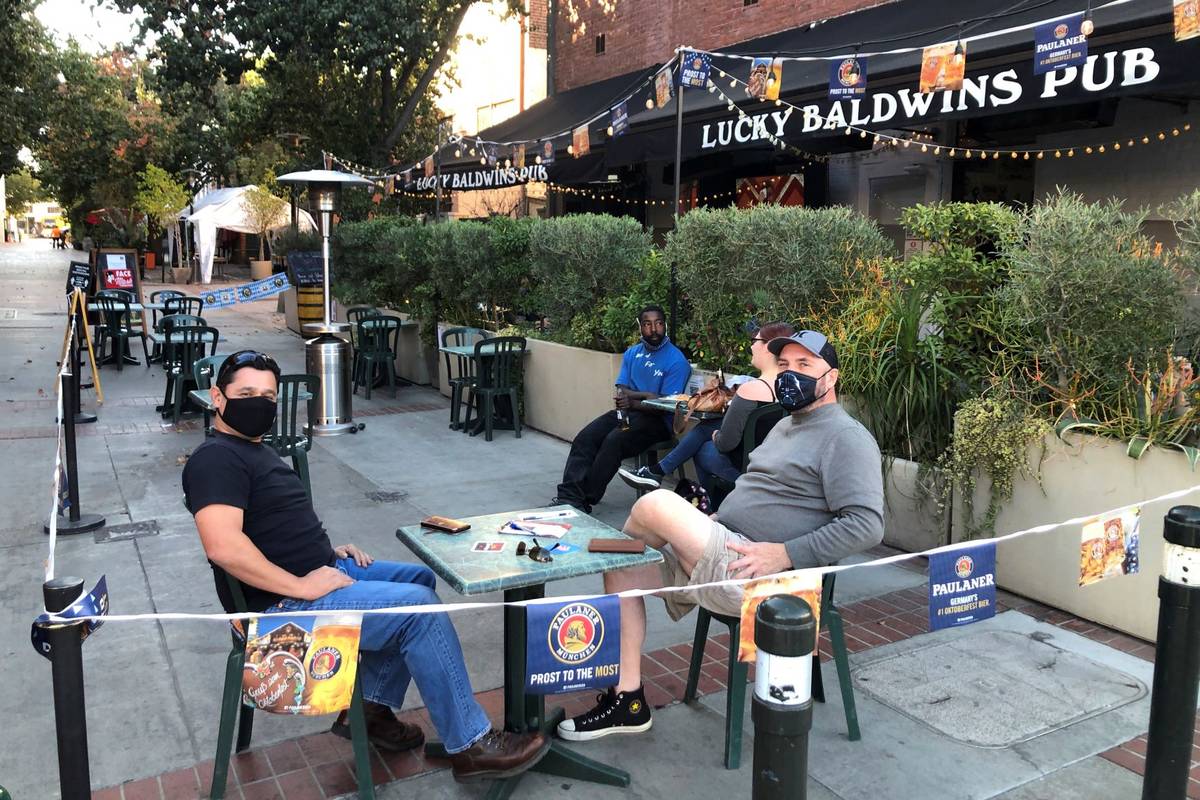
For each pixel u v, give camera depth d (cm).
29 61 2194
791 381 332
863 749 339
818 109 850
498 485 715
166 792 311
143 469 746
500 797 302
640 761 333
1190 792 311
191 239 3566
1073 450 452
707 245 687
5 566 523
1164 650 275
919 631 445
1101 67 641
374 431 921
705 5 1353
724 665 409
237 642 306
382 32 1515
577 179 1224
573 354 845
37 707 366
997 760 333
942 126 1031
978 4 918
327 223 910
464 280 1055
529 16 1816
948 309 561
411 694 385
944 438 550
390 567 348
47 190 4375
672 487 702
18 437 847
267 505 305
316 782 318
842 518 319
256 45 1499
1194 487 364
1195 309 466
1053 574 466
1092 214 464
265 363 306
